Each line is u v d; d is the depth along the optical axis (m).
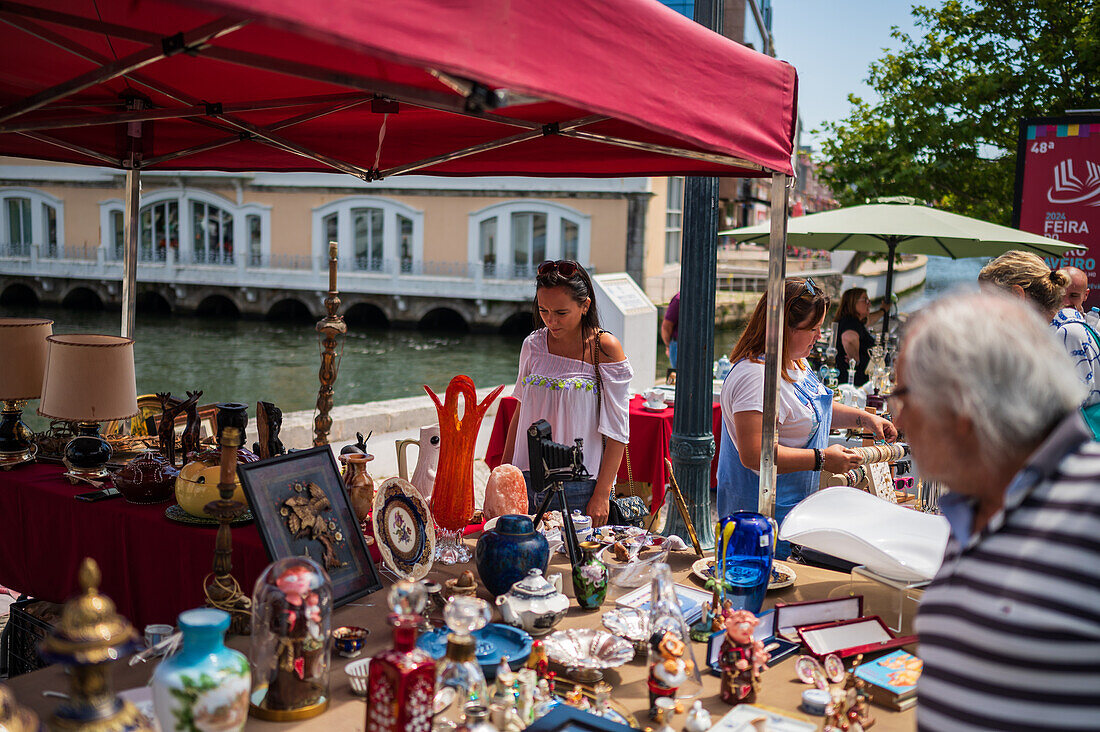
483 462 6.93
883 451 2.93
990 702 1.06
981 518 1.19
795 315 2.82
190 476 2.47
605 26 1.56
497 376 30.16
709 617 1.94
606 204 34.56
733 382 2.81
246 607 1.89
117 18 2.31
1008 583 1.05
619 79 1.60
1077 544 1.01
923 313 1.19
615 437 3.08
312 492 2.06
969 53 12.56
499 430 5.60
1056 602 1.01
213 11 0.99
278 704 1.49
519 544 2.01
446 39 1.25
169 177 40.44
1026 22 12.20
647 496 5.15
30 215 43.03
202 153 3.83
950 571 1.18
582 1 1.50
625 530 2.61
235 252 40.53
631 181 34.06
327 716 1.50
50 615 2.91
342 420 6.35
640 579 2.21
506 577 1.99
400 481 2.22
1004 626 1.04
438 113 3.08
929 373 1.13
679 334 4.63
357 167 3.54
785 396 2.84
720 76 1.93
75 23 1.60
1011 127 12.30
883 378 5.89
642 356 9.36
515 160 3.47
